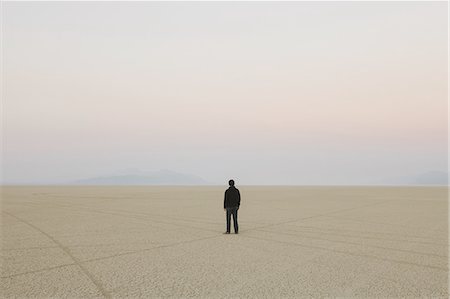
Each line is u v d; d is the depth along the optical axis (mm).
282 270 9117
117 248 12055
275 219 20266
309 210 26125
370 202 35281
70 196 47281
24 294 7363
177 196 48438
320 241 13289
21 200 38469
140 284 7984
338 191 71000
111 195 50844
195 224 18266
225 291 7488
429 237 14117
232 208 15102
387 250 11602
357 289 7605
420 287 7730
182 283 8055
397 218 20766
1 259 10445
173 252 11398
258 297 7125
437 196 48281
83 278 8469
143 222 19047
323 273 8812
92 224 18297
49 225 17859
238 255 10914
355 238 13914
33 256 10836
